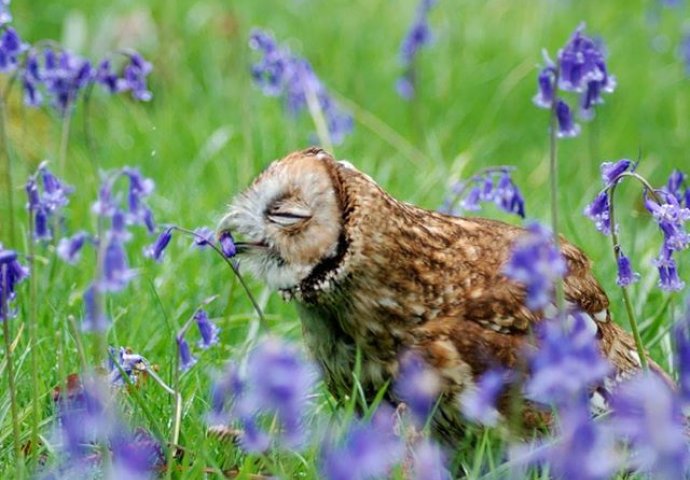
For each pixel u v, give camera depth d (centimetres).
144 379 912
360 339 828
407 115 1633
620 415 630
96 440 817
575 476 648
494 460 822
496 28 1880
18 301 1037
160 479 797
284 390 627
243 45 1719
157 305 1062
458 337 817
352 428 766
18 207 1285
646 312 1110
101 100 1559
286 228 816
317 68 1728
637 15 1972
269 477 787
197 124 1502
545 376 636
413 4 1912
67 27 1727
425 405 771
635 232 1205
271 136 1463
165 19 1755
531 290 698
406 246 823
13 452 846
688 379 638
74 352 962
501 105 1684
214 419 740
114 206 761
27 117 1462
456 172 1354
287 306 1103
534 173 1484
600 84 944
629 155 1596
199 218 1240
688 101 1736
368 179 825
